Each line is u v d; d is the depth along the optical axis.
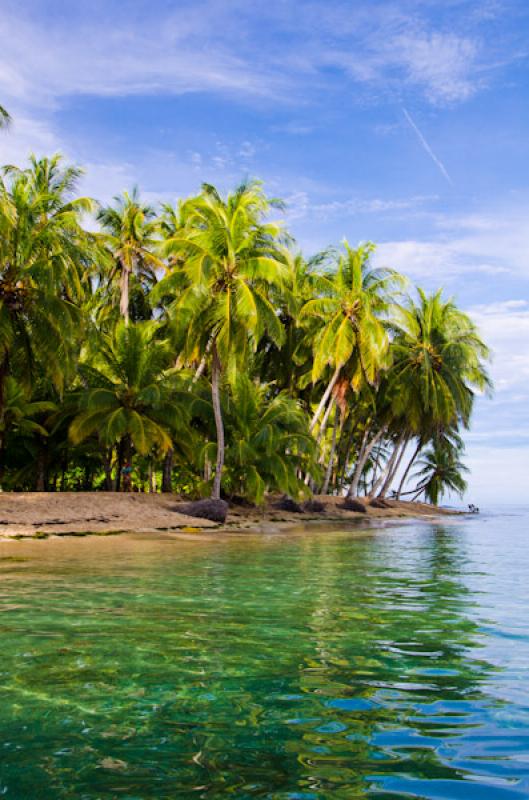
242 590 9.52
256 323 24.34
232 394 33.38
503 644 6.17
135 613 7.45
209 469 32.31
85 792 3.03
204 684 4.72
